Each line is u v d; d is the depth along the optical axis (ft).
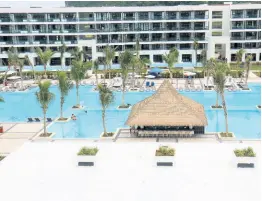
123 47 245.65
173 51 194.39
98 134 110.73
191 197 54.19
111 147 75.97
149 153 72.33
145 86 174.29
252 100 149.18
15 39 245.04
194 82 183.52
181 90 165.48
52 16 245.45
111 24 245.65
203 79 191.11
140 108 104.42
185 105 103.45
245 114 130.41
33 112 141.08
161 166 65.67
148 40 244.83
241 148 71.00
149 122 99.81
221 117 127.13
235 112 132.98
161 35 247.50
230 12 245.86
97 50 241.14
